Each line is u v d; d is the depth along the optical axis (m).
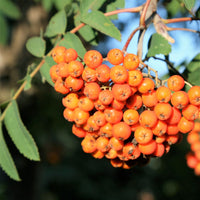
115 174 1.34
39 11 0.59
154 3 0.37
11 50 0.64
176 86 0.33
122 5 0.39
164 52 0.36
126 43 0.36
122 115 0.34
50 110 0.75
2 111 0.38
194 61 0.38
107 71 0.33
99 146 0.35
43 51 0.38
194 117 0.34
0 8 0.40
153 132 0.34
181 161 1.09
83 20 0.36
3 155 0.37
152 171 1.31
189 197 1.10
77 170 1.33
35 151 0.36
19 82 0.38
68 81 0.34
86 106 0.34
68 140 1.28
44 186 1.24
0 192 0.74
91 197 1.25
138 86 0.33
